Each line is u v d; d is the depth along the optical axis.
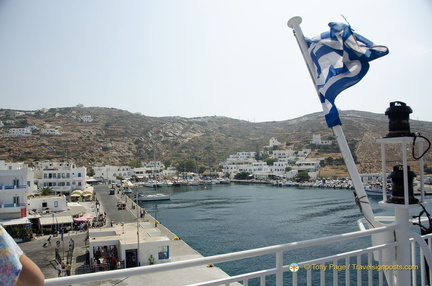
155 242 27.75
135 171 156.00
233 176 163.25
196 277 22.67
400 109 4.58
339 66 5.41
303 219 54.88
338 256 4.30
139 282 21.03
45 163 117.31
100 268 25.98
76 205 57.34
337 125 5.15
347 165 5.07
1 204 40.59
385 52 5.28
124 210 61.81
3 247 2.42
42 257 30.45
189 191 114.81
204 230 48.75
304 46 5.73
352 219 52.97
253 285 25.09
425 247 4.56
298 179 132.25
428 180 81.38
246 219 56.94
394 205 4.54
